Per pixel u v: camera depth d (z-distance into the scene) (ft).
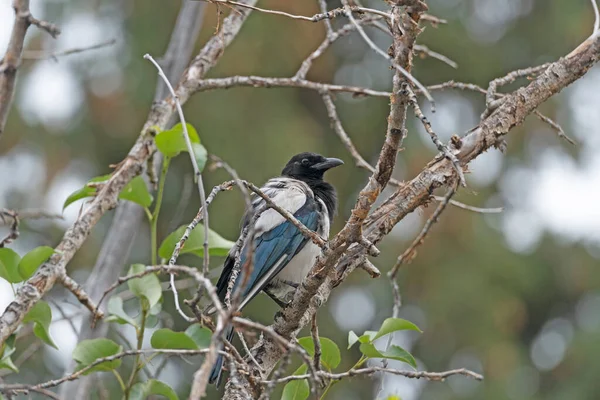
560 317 57.67
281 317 23.08
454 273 53.72
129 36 53.67
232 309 16.08
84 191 26.55
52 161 53.47
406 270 54.03
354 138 56.59
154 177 28.78
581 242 58.34
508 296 54.19
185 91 29.22
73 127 54.03
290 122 53.11
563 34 56.54
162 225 51.24
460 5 57.00
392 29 19.81
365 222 23.84
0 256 24.13
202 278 17.26
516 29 57.21
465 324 53.47
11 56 25.13
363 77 57.52
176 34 31.73
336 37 29.68
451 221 54.29
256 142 52.03
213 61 30.04
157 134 25.57
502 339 53.52
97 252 50.06
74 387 26.53
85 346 23.90
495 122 23.50
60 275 24.44
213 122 52.03
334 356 22.70
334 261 21.50
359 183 56.13
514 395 52.85
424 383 53.11
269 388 16.90
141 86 53.16
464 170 23.56
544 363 55.93
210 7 48.14
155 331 23.81
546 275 56.49
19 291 23.67
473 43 56.44
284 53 53.57
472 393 52.80
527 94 23.50
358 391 51.57
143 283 24.86
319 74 55.93
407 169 53.72
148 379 24.72
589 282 56.59
